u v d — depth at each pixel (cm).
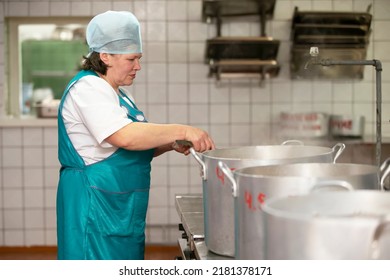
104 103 203
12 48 469
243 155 186
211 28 459
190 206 231
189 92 463
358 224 88
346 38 369
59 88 539
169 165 470
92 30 216
